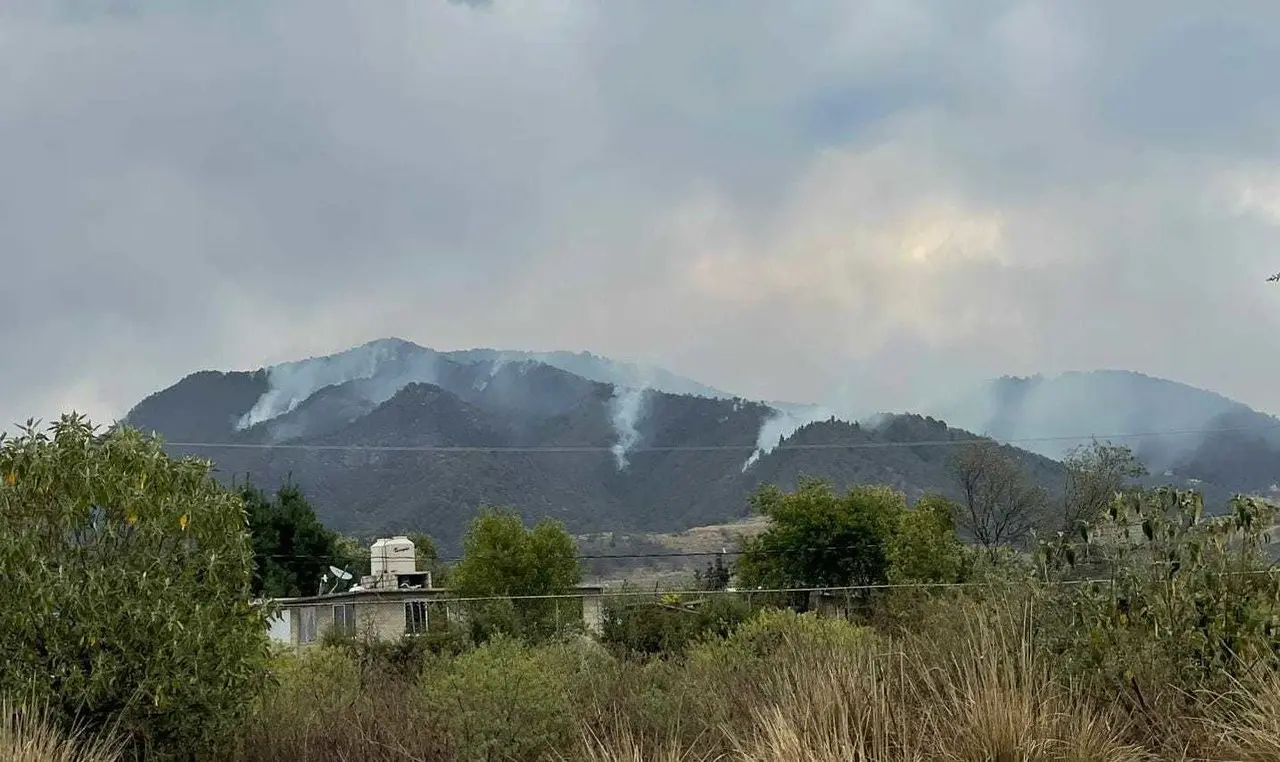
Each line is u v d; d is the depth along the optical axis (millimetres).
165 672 9156
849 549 50750
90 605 8977
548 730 10969
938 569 37125
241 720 10109
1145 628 8539
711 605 30266
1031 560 10000
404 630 35969
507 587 49406
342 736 10500
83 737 9086
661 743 9039
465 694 11438
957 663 7957
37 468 9219
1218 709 7582
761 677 10039
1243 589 8602
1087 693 8078
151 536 9570
